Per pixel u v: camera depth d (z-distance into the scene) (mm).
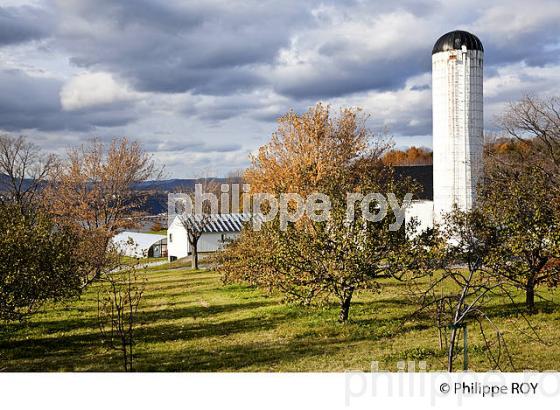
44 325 19688
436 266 16781
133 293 26766
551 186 18219
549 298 20219
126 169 46812
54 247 17359
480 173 39875
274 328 17500
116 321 16766
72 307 23594
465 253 16531
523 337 14438
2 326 18281
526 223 16469
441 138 41438
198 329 18078
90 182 45844
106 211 45062
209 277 37750
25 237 15734
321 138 36406
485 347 13523
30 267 15578
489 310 18172
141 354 14797
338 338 15617
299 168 33344
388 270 17719
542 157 35344
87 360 14328
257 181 35875
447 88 41062
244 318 19625
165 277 39312
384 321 17422
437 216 41188
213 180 60250
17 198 42188
